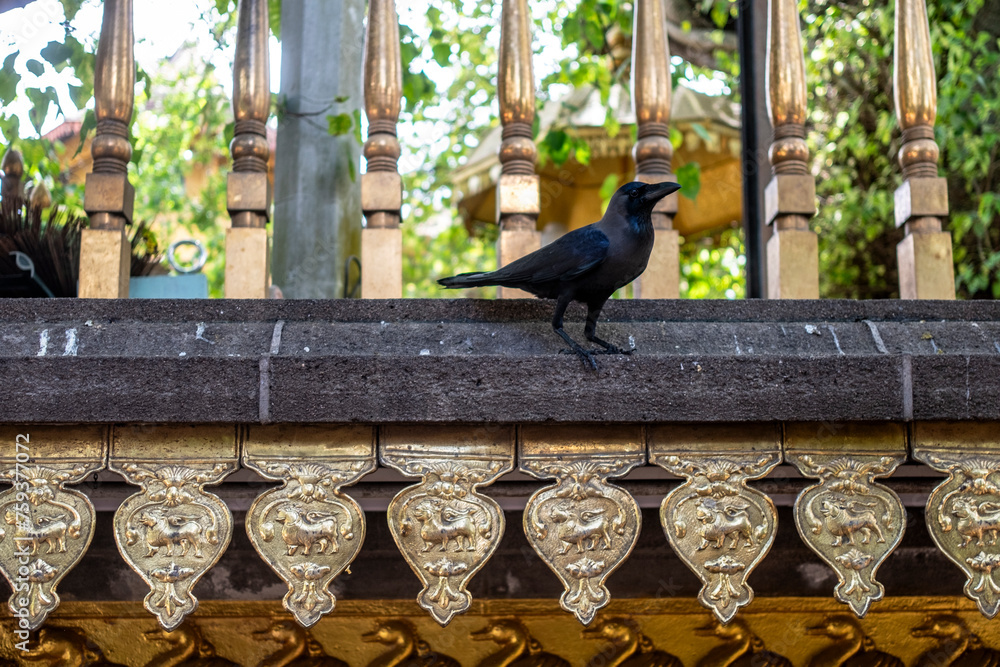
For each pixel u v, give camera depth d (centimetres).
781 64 343
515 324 270
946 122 781
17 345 250
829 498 245
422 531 240
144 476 238
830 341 267
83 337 253
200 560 236
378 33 344
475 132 1268
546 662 308
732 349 264
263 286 329
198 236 1431
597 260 252
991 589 241
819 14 916
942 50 835
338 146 553
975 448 248
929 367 243
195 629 305
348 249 556
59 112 469
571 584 239
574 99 1011
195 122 1272
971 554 243
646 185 260
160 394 234
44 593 233
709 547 241
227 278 328
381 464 243
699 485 245
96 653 301
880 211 870
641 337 268
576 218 1059
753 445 247
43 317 260
